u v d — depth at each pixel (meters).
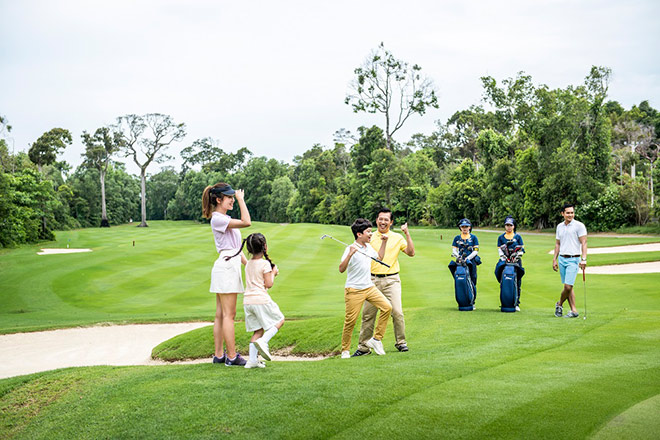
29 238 42.16
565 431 3.66
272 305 5.76
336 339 9.64
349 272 7.05
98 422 4.51
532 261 22.59
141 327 13.34
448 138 97.88
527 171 50.09
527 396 4.36
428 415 4.05
